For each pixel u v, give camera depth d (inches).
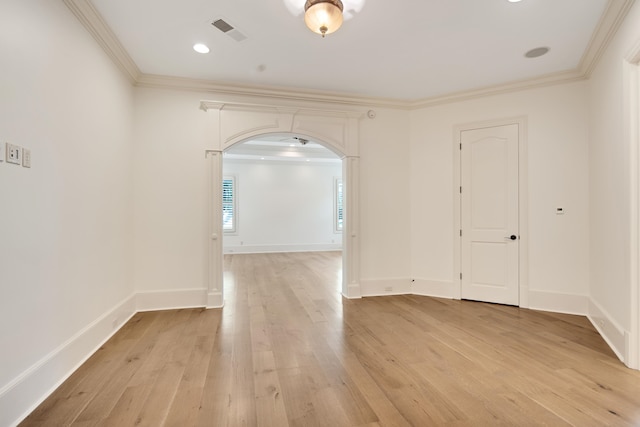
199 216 155.0
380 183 178.7
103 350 106.2
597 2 96.9
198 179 154.8
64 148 88.6
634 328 92.7
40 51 77.9
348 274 173.3
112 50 117.4
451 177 171.3
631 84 92.8
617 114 104.3
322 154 350.9
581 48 123.5
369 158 177.3
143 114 148.5
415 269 181.2
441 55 129.6
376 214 178.2
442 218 173.8
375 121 178.1
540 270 150.3
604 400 77.1
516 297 155.5
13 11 68.3
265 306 157.8
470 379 87.1
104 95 114.8
